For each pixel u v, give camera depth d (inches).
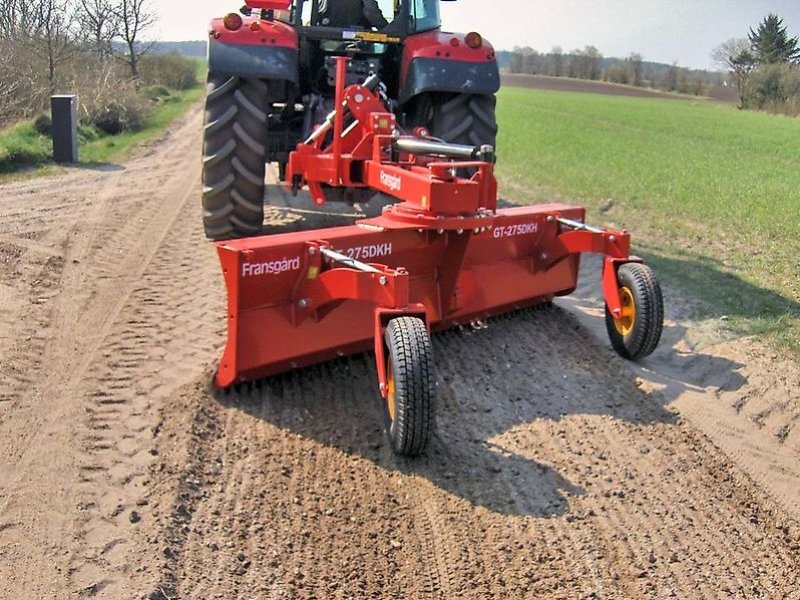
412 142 206.7
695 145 941.8
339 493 151.3
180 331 218.7
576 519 147.5
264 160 285.0
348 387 192.9
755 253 338.0
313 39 299.9
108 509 139.5
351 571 130.6
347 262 170.2
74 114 507.2
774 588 133.7
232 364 179.2
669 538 144.4
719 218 418.0
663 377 210.4
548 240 237.0
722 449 176.6
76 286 252.5
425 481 156.5
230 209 288.2
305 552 134.3
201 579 125.3
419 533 141.2
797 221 413.1
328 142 275.6
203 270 275.7
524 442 173.3
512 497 152.8
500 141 825.5
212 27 278.2
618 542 141.9
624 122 1327.5
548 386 201.2
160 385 185.5
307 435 170.6
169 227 336.5
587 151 757.3
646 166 655.8
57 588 120.3
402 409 154.5
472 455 166.6
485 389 197.0
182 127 797.9
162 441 161.6
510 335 232.1
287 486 152.1
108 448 158.2
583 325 243.1
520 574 132.1
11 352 199.5
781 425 189.2
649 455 171.6
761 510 155.6
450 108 292.4
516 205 430.6
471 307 225.1
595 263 315.9
